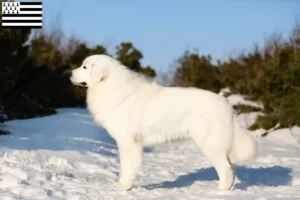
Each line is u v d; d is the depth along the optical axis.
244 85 17.84
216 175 7.90
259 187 6.57
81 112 18.92
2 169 6.49
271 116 14.73
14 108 15.29
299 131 13.95
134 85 6.19
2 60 12.59
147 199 5.47
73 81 6.40
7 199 5.10
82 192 5.90
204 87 22.25
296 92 14.14
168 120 6.09
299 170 8.51
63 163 7.75
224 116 6.09
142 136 6.15
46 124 13.39
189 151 11.99
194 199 5.43
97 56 6.36
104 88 6.23
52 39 32.12
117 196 5.69
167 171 8.28
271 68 15.82
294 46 18.00
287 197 5.39
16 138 9.71
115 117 6.12
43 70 17.11
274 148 12.07
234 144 6.21
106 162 8.70
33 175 6.49
